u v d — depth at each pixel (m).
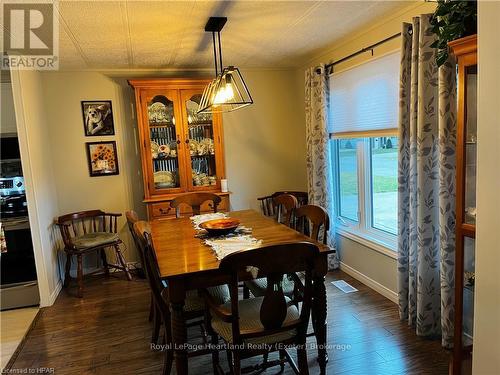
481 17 0.94
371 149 3.30
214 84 2.60
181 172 3.90
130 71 3.96
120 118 3.98
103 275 3.96
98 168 3.96
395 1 2.42
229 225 2.56
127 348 2.49
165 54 3.38
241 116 4.31
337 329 2.57
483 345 1.01
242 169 4.38
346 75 3.33
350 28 2.92
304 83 4.27
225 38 2.99
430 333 2.42
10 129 3.17
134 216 2.52
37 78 3.53
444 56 1.90
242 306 1.99
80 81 3.84
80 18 2.32
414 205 2.42
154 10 2.26
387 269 3.04
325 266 2.01
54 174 3.83
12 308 3.23
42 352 2.49
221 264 1.51
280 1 2.26
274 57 3.78
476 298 1.02
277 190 4.52
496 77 0.92
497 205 0.94
